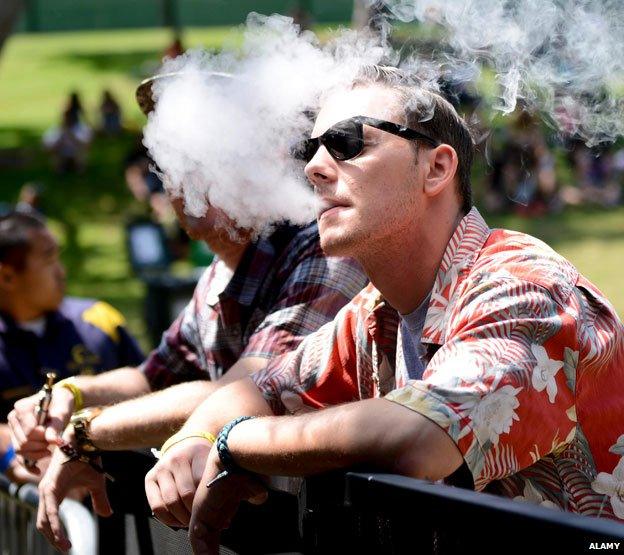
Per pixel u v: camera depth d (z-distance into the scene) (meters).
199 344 2.64
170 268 10.54
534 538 1.18
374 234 1.73
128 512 2.21
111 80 28.61
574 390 1.60
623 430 1.67
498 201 14.81
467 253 1.74
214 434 1.89
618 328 1.70
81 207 17.38
